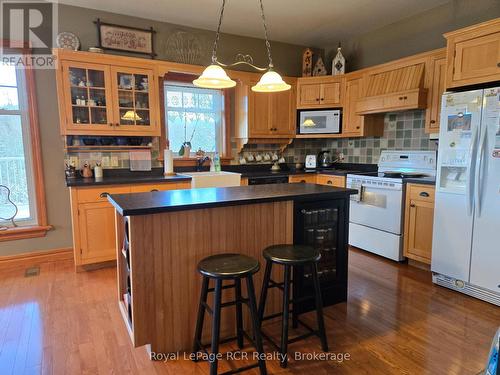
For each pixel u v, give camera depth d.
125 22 3.54
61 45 3.26
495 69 2.38
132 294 1.78
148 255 1.79
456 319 2.25
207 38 4.00
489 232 2.42
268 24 3.85
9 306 2.43
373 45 4.12
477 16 3.11
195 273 1.94
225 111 4.25
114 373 1.73
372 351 1.91
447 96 2.62
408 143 3.82
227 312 2.07
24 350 1.91
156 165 3.84
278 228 2.20
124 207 1.69
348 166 4.62
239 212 2.05
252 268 1.64
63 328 2.13
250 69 4.30
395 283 2.84
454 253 2.65
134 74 3.42
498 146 2.32
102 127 3.29
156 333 1.86
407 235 3.24
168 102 3.96
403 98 3.38
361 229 3.70
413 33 3.67
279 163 4.68
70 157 3.43
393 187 3.28
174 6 3.31
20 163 3.33
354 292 2.67
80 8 3.32
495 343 0.90
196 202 1.83
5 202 3.30
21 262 3.31
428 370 1.74
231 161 4.38
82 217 3.05
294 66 4.64
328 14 3.58
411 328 2.14
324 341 1.92
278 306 2.27
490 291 2.45
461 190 2.56
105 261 3.22
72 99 3.17
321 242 2.41
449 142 2.62
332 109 4.28
